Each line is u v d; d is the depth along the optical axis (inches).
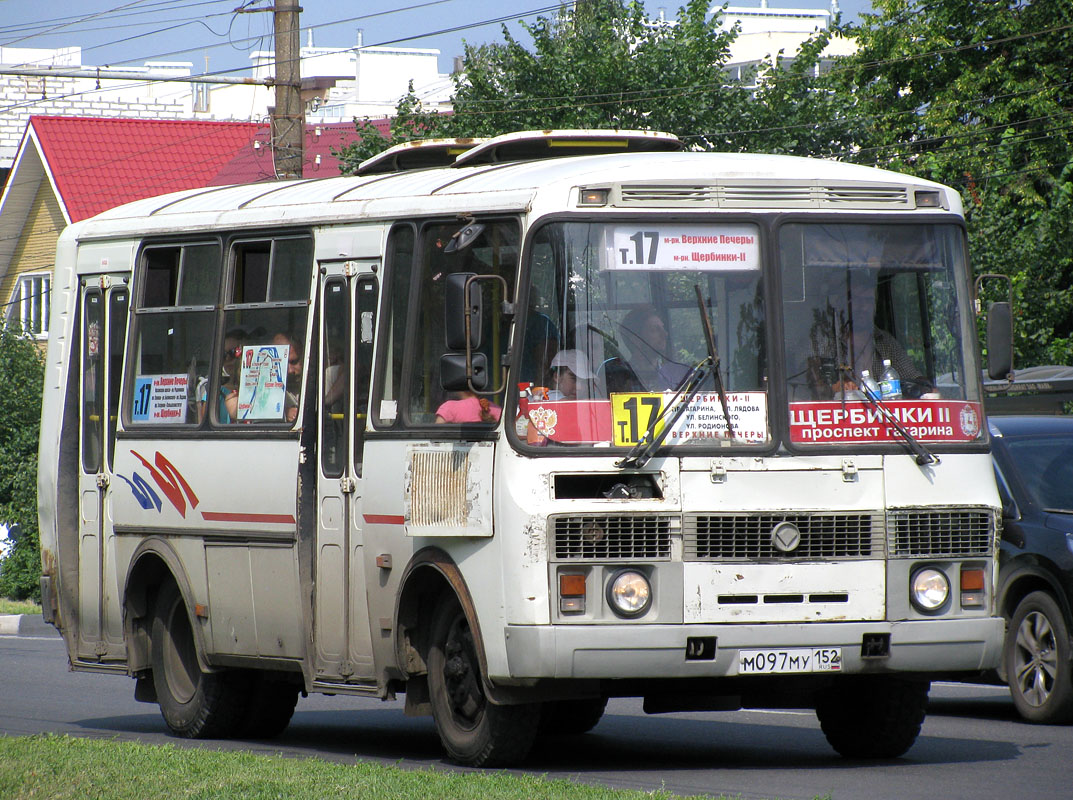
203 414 1358.3
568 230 1077.1
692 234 1091.3
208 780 1013.2
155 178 5201.8
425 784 977.5
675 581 1051.3
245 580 1311.5
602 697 1085.1
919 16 4667.8
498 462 1066.1
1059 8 4416.8
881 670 1080.8
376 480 1181.7
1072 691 1368.1
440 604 1148.5
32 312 5255.9
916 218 1135.6
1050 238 3361.2
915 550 1093.1
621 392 1064.2
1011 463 1485.0
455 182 1181.7
